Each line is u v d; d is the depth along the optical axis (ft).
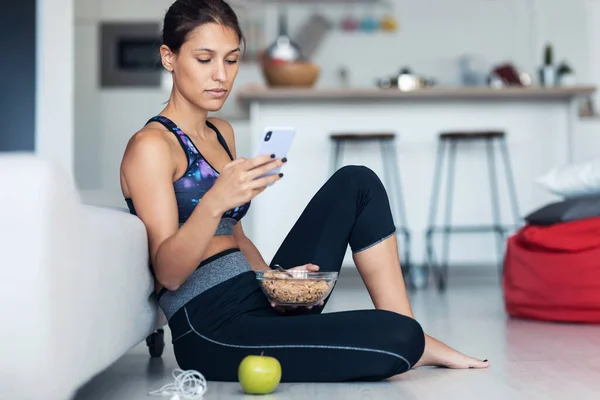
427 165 19.25
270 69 19.35
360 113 19.11
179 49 6.64
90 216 5.50
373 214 7.28
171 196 6.56
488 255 19.62
